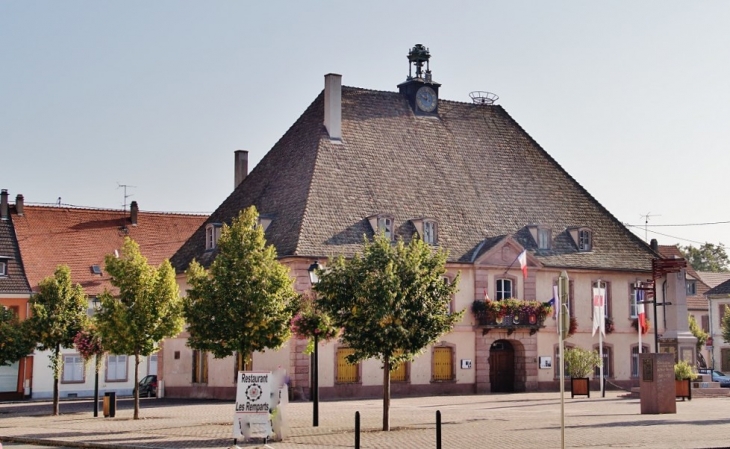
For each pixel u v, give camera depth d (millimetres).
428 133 60375
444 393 54062
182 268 60562
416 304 31344
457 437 28359
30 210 72562
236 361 53594
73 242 72000
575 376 52844
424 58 62375
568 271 59000
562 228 60656
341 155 55656
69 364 67125
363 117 58406
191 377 57531
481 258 55500
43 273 68375
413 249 31906
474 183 59469
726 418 34344
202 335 34656
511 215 59219
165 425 34562
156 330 37438
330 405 44000
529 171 62438
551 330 57844
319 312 32750
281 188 56188
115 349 37562
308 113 59594
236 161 65938
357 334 31219
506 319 55312
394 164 57250
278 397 28344
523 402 45781
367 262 31484
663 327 62219
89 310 68438
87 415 41812
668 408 37125
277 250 51250
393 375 52812
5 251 68375
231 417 38156
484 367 55406
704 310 94812
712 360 88188
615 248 61781
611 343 60375
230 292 34281
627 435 28375
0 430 34250
